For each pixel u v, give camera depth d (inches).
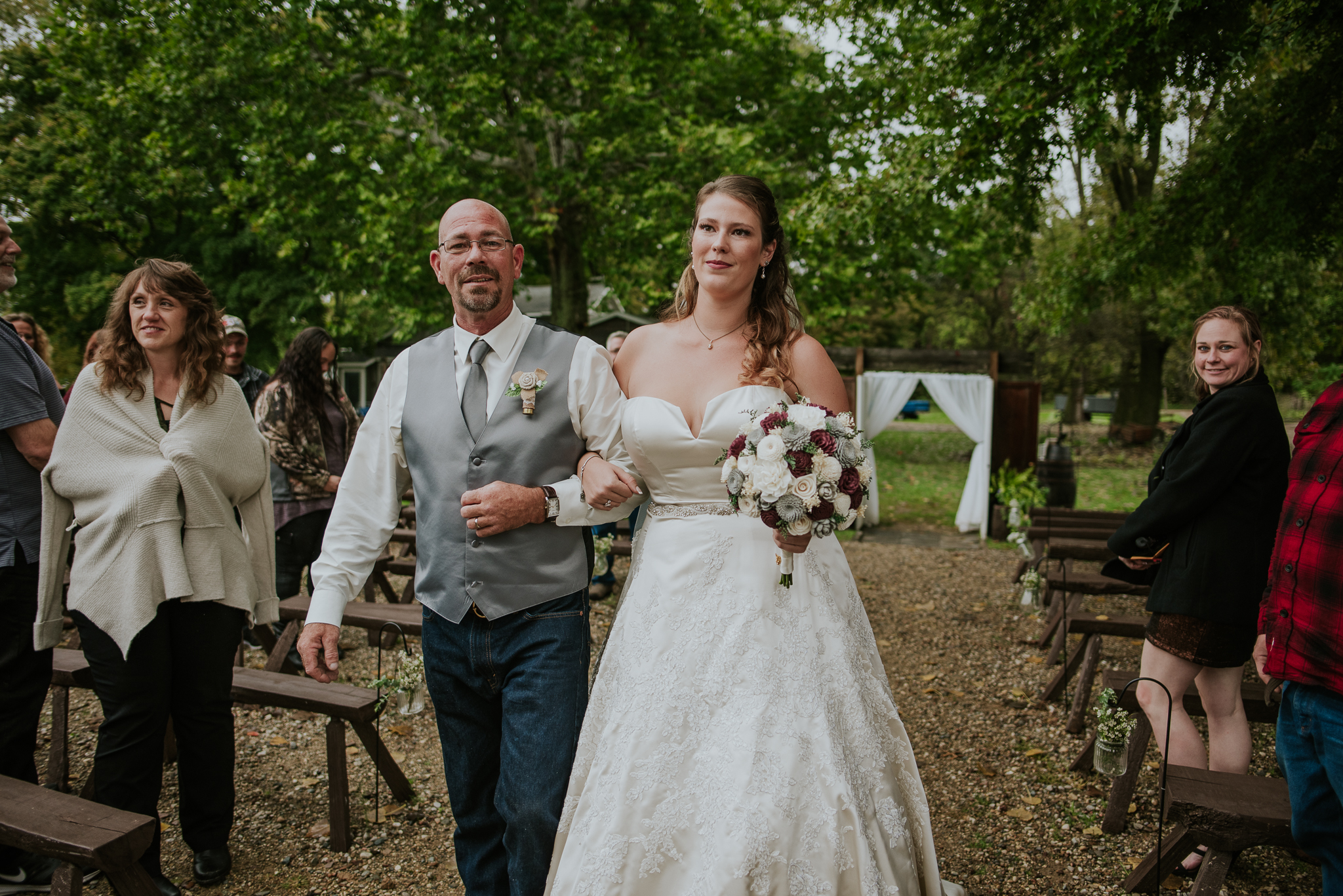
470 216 89.9
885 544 372.8
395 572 220.5
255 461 113.3
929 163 282.7
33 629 106.4
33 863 108.3
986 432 391.5
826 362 93.3
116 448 102.3
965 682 190.4
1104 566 124.0
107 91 499.2
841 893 72.3
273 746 153.3
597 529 239.8
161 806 131.3
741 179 91.8
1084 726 163.0
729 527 87.0
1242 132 251.0
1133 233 348.5
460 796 92.0
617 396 93.9
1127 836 123.6
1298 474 82.0
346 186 501.7
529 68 475.8
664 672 81.6
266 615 116.6
